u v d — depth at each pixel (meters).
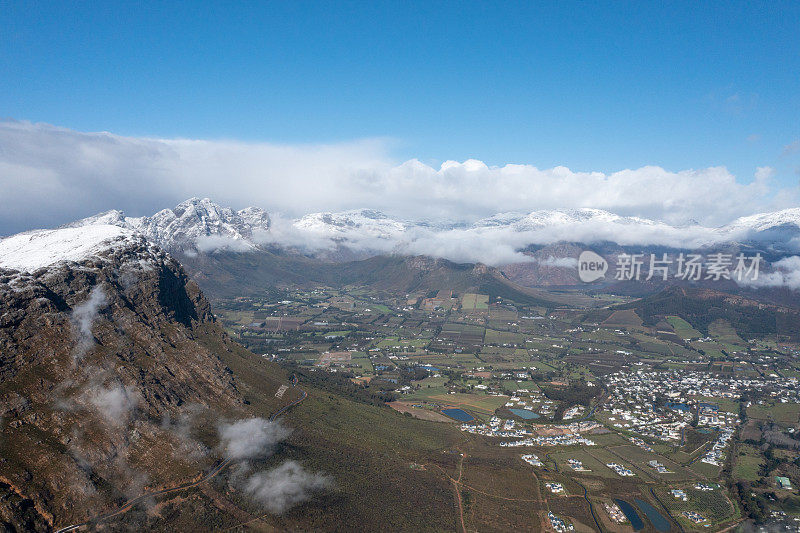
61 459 165.88
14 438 164.88
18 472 155.50
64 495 158.25
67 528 152.88
